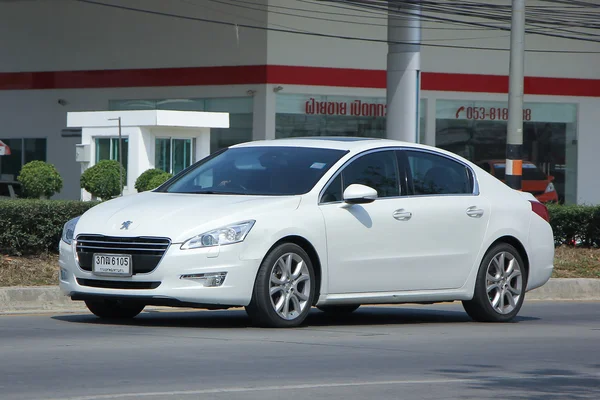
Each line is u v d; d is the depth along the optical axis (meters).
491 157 110.31
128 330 28.78
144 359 23.22
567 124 113.88
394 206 31.22
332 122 103.12
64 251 29.09
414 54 76.31
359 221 30.25
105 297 28.05
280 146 32.28
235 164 31.83
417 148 32.94
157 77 106.31
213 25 102.94
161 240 27.42
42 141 114.31
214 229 27.66
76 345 25.44
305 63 101.75
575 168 114.12
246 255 27.80
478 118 109.62
